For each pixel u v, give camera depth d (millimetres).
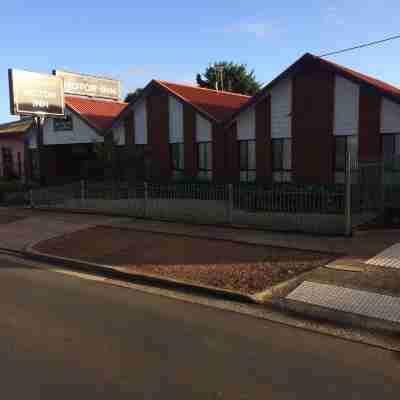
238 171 20672
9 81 22781
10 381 4426
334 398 4086
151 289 7836
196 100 23156
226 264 8852
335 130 17656
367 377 4484
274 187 16656
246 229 12242
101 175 23125
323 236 10820
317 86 18000
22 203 20844
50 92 24359
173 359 4906
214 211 13484
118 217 15414
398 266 8031
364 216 11883
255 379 4445
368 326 5812
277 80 18812
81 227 13930
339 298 6695
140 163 22219
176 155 22922
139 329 5820
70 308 6727
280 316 6348
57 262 10094
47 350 5148
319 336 5578
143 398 4094
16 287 7965
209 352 5090
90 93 35750
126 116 24359
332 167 17859
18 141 32000
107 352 5090
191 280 7930
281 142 19312
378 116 16594
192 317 6309
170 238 11562
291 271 8117
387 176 12445
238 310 6629
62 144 28812
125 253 10273
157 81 22984
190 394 4160
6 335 5613
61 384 4359
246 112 20094
